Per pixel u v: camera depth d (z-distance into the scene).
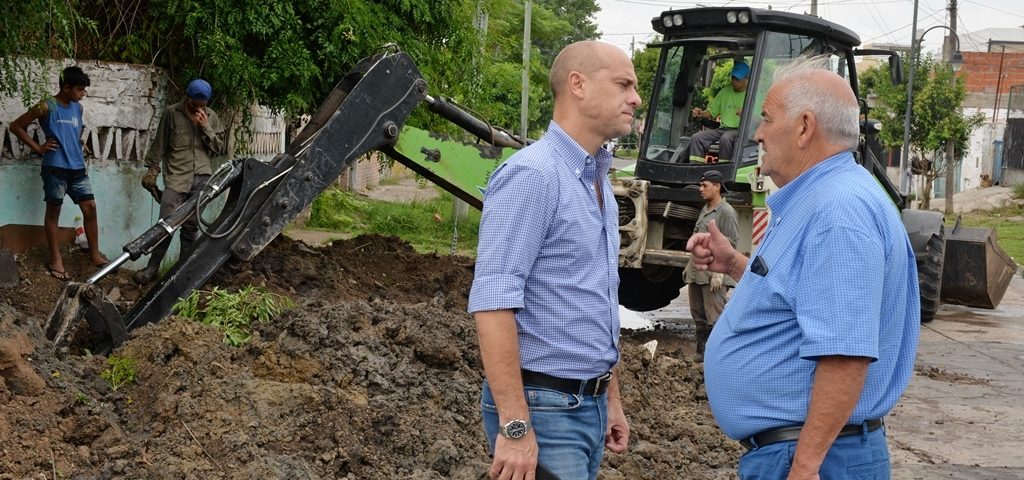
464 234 18.59
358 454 5.27
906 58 36.53
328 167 7.70
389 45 8.16
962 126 35.97
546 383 3.48
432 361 6.37
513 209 3.38
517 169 3.41
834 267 3.14
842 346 3.09
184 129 9.36
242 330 6.52
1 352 4.94
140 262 10.16
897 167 46.16
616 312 3.64
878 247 3.16
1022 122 44.50
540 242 3.42
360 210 19.94
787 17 10.27
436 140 8.85
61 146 8.65
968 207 39.41
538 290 3.46
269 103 10.55
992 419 8.08
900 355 3.40
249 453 5.02
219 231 7.29
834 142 3.32
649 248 10.72
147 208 10.50
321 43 10.32
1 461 4.50
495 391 3.34
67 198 9.53
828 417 3.14
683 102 11.01
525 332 3.48
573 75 3.52
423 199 25.20
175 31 10.38
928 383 9.38
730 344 3.45
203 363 5.77
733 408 3.44
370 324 6.57
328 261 9.80
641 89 35.94
